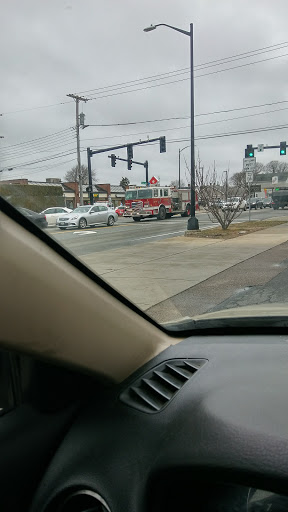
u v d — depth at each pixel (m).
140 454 1.34
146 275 9.00
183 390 1.57
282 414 1.35
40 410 1.45
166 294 7.05
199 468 1.22
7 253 1.17
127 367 1.67
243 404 1.42
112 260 11.14
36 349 1.30
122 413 1.51
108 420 1.49
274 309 2.45
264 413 1.36
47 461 1.44
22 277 1.22
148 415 1.48
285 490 1.13
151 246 14.76
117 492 1.28
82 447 1.43
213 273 9.30
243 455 1.21
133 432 1.42
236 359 1.77
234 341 2.00
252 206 57.78
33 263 1.25
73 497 1.34
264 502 1.18
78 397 1.56
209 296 6.99
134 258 11.55
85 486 1.32
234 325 2.08
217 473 1.20
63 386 1.51
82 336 1.45
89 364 1.50
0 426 1.36
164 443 1.34
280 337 2.05
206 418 1.38
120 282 8.16
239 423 1.33
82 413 1.53
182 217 38.75
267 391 1.49
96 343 1.52
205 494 1.24
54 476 1.39
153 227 26.09
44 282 1.29
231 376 1.62
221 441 1.28
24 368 1.40
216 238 17.73
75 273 1.44
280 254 12.29
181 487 1.25
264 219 31.05
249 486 1.17
